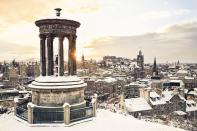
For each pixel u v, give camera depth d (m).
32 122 23.86
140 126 25.02
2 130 22.44
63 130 22.39
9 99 110.56
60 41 26.33
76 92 26.25
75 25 27.50
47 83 25.30
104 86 187.88
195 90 176.00
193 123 99.56
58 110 24.84
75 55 28.06
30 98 33.25
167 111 113.50
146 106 106.75
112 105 121.94
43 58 27.31
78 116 25.20
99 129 23.03
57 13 27.08
